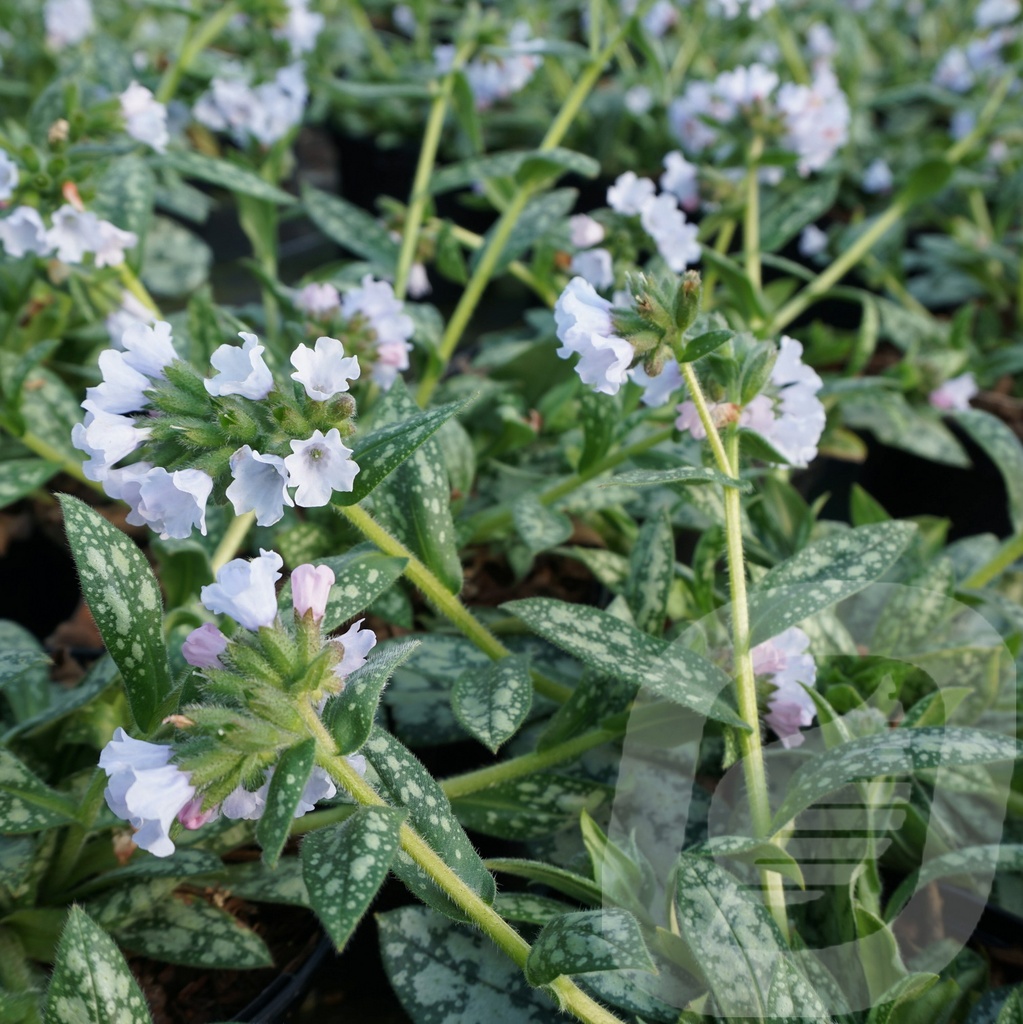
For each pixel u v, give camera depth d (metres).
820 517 0.47
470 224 0.68
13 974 0.22
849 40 0.67
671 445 0.31
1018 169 0.59
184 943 0.22
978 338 0.53
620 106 0.64
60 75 0.39
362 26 0.66
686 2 0.61
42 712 0.25
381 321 0.32
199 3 0.44
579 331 0.21
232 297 0.62
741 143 0.42
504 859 0.21
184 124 0.47
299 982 0.23
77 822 0.22
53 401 0.33
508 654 0.24
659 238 0.36
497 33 0.41
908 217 0.63
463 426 0.37
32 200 0.30
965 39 0.71
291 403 0.18
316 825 0.24
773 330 0.41
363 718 0.17
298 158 0.82
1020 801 0.25
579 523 0.36
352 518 0.21
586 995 0.20
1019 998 0.19
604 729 0.24
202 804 0.17
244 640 0.18
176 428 0.19
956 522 0.47
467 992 0.21
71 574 0.41
